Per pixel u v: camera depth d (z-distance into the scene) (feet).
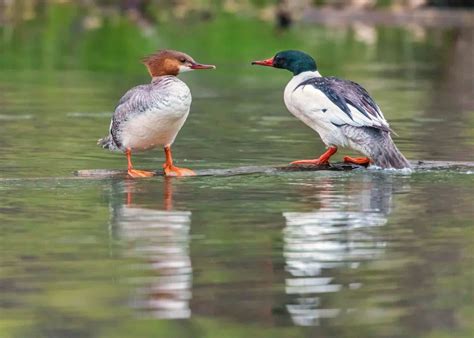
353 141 46.68
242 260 31.78
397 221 36.76
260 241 33.96
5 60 98.37
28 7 124.16
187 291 28.89
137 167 48.29
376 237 34.50
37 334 25.76
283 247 33.22
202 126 61.98
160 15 123.03
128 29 114.62
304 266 31.17
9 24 116.47
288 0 137.49
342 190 42.37
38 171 46.96
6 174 46.06
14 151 52.42
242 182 44.09
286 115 67.10
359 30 124.67
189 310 27.48
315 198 40.73
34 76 88.84
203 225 36.09
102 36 111.34
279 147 54.60
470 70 95.30
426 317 27.09
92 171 46.06
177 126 44.57
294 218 37.17
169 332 26.00
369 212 38.19
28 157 50.70
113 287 29.19
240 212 38.17
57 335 25.71
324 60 100.37
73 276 30.12
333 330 26.30
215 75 92.17
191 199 40.47
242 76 91.71
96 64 97.45
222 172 46.21
